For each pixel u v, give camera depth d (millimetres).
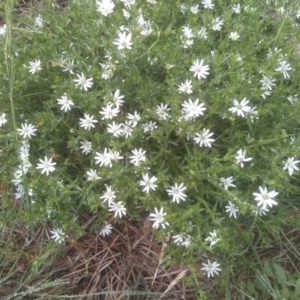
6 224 259
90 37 222
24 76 229
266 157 214
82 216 254
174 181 222
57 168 235
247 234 224
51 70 237
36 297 244
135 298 245
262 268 243
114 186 217
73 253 253
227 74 218
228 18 235
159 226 229
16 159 233
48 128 227
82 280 250
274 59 213
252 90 213
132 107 233
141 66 227
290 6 243
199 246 208
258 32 233
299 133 224
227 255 243
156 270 247
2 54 234
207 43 235
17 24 271
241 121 227
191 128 210
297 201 252
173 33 240
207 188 220
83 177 244
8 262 247
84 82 222
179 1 240
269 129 225
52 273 244
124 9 239
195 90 217
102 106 225
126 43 214
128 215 256
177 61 223
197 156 216
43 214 220
